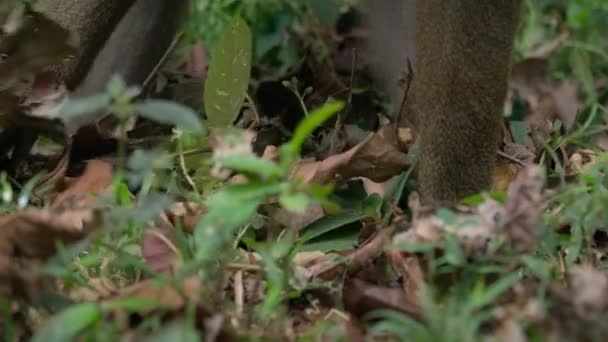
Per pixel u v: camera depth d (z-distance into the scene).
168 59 1.83
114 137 1.59
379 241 1.36
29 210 1.32
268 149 1.53
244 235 1.42
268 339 1.22
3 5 1.53
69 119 1.56
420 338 1.16
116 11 1.58
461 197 1.45
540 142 1.63
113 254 1.34
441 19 1.43
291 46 1.98
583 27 2.08
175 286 1.20
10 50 1.52
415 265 1.31
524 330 1.18
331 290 1.31
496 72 1.43
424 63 1.46
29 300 1.23
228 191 1.21
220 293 1.27
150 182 1.41
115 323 1.18
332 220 1.44
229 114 1.55
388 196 1.48
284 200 1.17
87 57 1.57
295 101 1.72
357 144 1.55
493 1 1.42
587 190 1.42
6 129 1.56
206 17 2.02
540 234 1.27
